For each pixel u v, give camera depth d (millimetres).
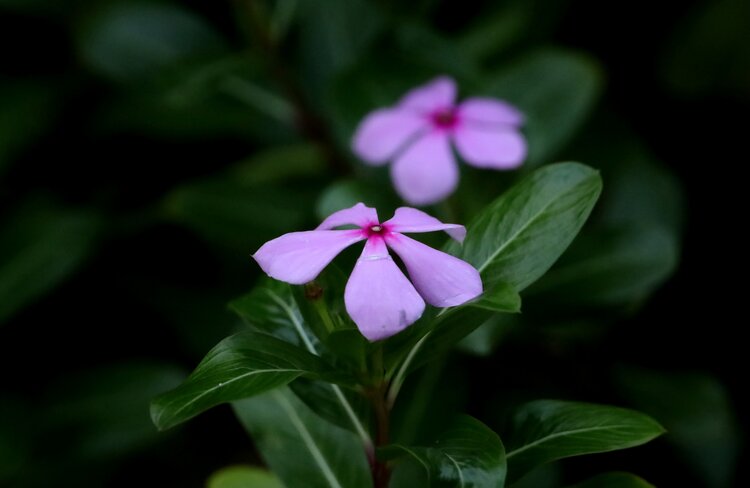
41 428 617
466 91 599
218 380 405
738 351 628
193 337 672
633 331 617
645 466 588
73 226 659
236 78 651
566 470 591
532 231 427
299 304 417
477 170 579
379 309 395
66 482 649
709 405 575
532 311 545
